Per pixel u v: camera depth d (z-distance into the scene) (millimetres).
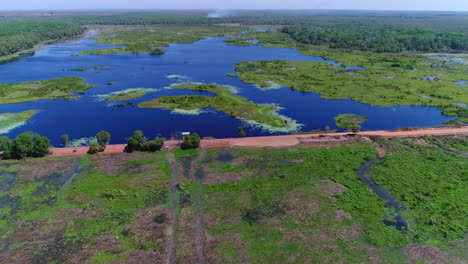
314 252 37312
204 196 48344
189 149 63750
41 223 42000
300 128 77312
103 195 48250
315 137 69625
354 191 49312
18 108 87188
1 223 41844
